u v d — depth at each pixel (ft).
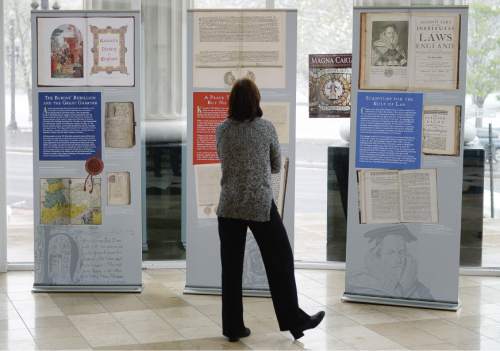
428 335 15.39
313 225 21.68
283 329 14.83
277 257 14.67
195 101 18.08
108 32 18.19
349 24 20.77
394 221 17.43
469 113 21.08
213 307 17.44
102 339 14.98
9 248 21.29
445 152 16.98
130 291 18.65
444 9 16.79
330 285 19.61
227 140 14.60
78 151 18.40
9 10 20.53
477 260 21.38
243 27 17.84
